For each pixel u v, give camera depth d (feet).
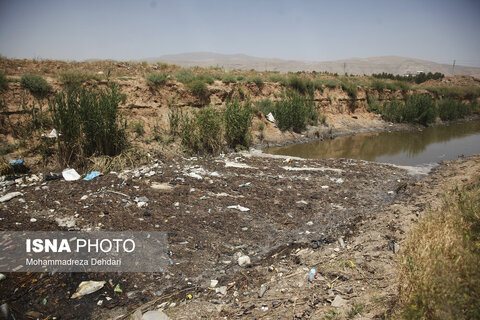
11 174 22.33
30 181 21.88
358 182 26.02
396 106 66.69
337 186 24.61
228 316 10.71
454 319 8.17
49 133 26.73
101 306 11.17
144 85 38.42
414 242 11.92
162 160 28.48
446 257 10.03
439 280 8.96
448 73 467.11
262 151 39.04
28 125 26.94
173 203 19.25
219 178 24.70
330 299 11.23
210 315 10.79
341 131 54.19
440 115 75.25
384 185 25.70
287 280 12.68
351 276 12.61
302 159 33.60
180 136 34.24
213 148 33.01
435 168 32.07
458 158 37.14
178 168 26.78
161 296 11.81
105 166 24.68
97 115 25.55
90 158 25.17
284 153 38.52
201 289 12.21
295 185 24.25
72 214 17.03
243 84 50.11
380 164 32.76
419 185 25.31
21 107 28.48
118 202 18.71
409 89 79.56
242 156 33.06
